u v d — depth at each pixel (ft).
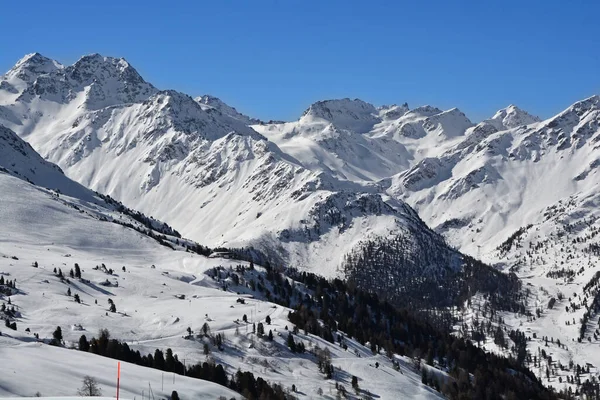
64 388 508.94
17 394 477.36
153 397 548.31
